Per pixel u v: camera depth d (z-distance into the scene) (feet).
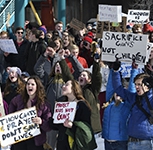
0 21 55.01
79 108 19.89
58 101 21.21
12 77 24.59
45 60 27.84
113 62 21.89
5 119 19.94
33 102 21.13
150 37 33.40
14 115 20.10
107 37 21.89
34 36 31.89
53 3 96.48
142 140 19.53
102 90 27.76
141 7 89.71
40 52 31.45
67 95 20.57
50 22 71.97
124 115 20.98
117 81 20.52
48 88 25.57
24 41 33.35
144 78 19.48
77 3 102.42
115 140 21.13
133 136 19.71
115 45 21.84
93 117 23.18
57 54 27.78
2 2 57.57
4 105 22.86
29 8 91.40
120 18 29.53
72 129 19.60
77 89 20.42
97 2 102.99
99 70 23.91
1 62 31.55
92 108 23.17
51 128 20.79
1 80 31.37
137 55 21.56
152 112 19.35
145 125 19.40
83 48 34.14
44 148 21.36
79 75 25.34
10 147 22.54
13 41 32.68
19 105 21.62
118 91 20.38
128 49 21.67
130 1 97.30
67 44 32.14
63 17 63.26
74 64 26.86
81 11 98.58
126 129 20.98
